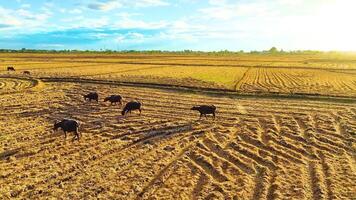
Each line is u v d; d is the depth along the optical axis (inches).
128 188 649.6
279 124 1130.0
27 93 1649.9
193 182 680.4
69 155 820.0
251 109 1350.9
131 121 1135.6
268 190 655.8
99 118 1178.0
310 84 2244.1
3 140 916.0
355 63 4771.2
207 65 3865.7
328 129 1061.8
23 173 708.0
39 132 996.6
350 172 736.3
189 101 1520.7
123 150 860.6
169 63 4082.2
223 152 860.6
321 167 770.2
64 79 2167.8
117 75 2514.8
